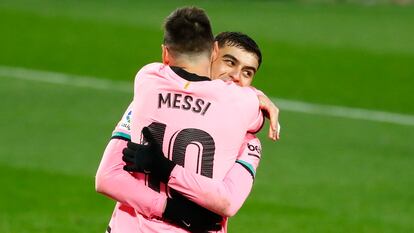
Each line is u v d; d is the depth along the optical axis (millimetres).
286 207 31422
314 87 55656
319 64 62156
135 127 14094
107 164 13969
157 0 88312
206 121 13930
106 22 74062
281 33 73438
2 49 63219
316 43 69250
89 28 71562
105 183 13898
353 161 38438
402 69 61500
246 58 15086
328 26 77812
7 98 48688
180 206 13852
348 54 65625
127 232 14133
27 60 60344
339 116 47875
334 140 42250
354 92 54656
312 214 30688
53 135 41156
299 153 39281
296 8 88562
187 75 14133
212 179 13742
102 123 43812
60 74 56531
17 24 71938
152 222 13977
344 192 33719
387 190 34250
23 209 30609
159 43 67562
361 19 82625
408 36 74125
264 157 38281
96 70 58375
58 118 44438
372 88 55875
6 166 35688
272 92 54031
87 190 33125
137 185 13859
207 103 14008
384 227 29516
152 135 13953
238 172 14016
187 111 13969
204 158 13852
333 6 91188
